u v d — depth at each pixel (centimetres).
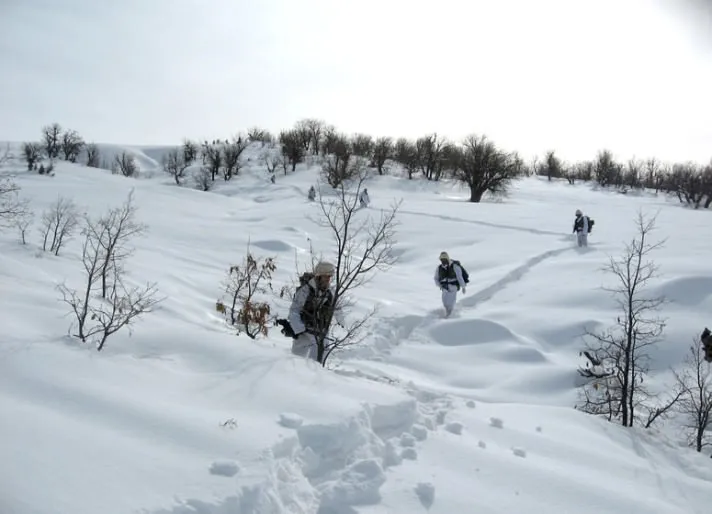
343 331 906
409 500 243
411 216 2658
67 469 208
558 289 1282
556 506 261
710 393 670
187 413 276
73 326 433
